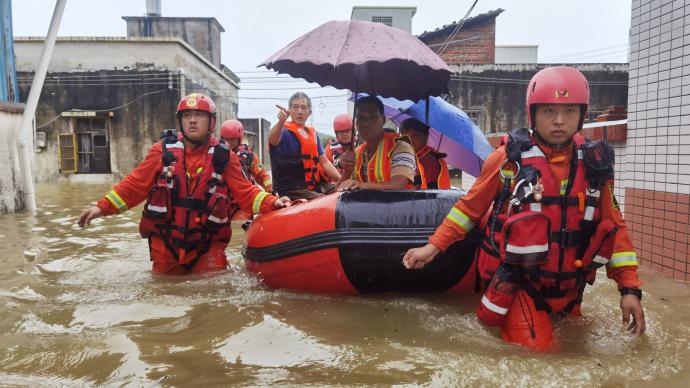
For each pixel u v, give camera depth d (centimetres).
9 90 931
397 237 336
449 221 282
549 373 226
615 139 497
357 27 372
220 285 379
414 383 217
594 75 2320
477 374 225
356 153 425
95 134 2005
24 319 300
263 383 217
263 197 406
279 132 548
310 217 354
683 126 405
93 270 431
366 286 348
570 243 256
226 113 2873
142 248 533
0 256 490
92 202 1041
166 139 411
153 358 244
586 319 299
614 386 216
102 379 222
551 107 254
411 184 403
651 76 443
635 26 466
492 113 2348
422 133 476
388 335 278
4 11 929
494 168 271
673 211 414
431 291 356
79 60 1970
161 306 325
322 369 232
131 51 1983
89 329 284
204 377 224
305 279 357
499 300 267
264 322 295
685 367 237
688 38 401
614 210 264
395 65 431
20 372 229
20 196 873
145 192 415
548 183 257
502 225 275
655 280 405
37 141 1956
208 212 405
